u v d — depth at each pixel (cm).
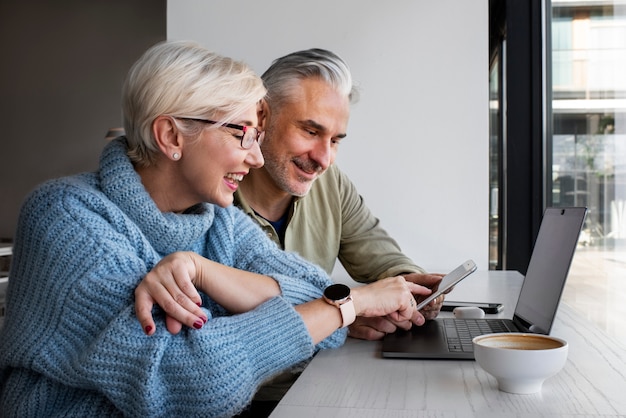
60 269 104
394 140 320
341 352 123
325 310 119
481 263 315
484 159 314
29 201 109
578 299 250
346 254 207
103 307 102
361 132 322
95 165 654
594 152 241
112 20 647
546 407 88
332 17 323
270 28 327
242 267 138
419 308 141
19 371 106
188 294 102
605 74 228
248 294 120
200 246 135
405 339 129
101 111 651
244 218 145
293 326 110
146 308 100
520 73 311
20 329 104
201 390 98
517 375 93
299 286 128
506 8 311
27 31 662
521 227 313
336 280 241
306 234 192
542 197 310
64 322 102
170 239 117
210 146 115
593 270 239
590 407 88
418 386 99
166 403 100
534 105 310
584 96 250
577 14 258
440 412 87
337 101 171
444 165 317
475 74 315
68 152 657
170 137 115
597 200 236
